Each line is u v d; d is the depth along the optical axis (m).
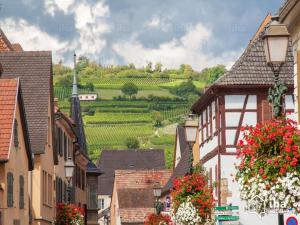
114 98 194.75
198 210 39.28
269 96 20.92
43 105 47.88
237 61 51.19
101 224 128.75
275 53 20.77
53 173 52.12
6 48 55.25
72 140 65.81
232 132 48.03
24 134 41.19
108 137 186.62
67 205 52.53
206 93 50.78
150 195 97.88
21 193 40.69
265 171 19.27
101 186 135.88
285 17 26.31
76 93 80.62
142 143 185.75
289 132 19.34
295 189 19.03
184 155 72.44
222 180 47.81
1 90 38.00
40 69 49.59
